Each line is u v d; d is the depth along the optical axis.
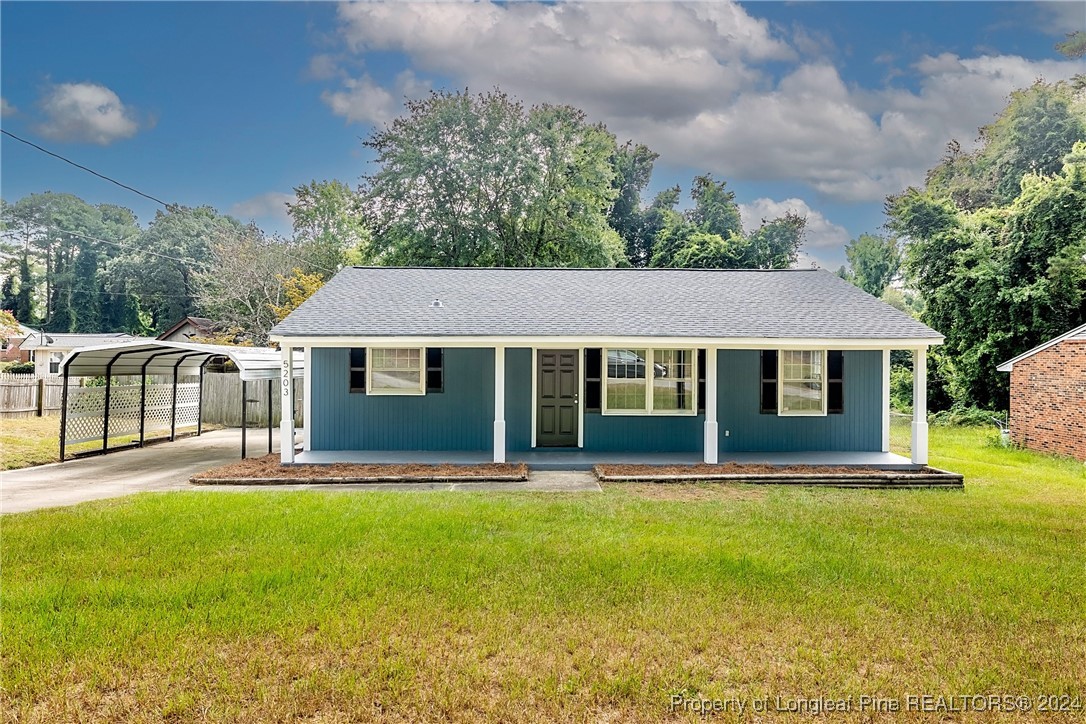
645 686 3.48
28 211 60.53
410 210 27.52
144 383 14.30
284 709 3.22
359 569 5.29
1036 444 14.60
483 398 11.76
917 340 10.23
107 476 10.41
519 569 5.34
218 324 30.11
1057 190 20.33
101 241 59.50
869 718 3.25
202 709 3.25
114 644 3.92
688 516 7.29
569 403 11.81
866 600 4.75
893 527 6.89
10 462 11.41
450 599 4.66
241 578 5.02
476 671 3.62
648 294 12.54
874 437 11.70
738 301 12.06
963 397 23.88
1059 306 20.81
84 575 5.14
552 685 3.47
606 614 4.45
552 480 9.76
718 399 11.68
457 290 12.66
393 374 11.74
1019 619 4.44
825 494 8.84
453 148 28.23
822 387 11.67
